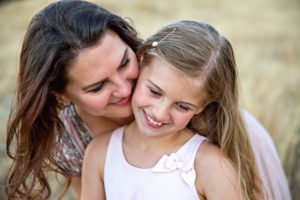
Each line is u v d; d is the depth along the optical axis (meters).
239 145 2.20
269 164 2.77
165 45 2.00
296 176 3.55
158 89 1.97
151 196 2.11
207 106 2.16
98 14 2.05
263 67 5.53
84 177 2.30
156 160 2.14
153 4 7.79
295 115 4.34
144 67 2.05
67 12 2.05
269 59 5.82
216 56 2.02
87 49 1.98
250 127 2.73
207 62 1.99
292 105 4.56
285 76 5.29
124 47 2.04
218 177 2.08
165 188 2.10
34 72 2.06
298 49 6.17
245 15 7.72
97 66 1.99
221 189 2.08
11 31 6.73
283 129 4.07
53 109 2.23
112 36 2.03
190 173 2.10
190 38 2.01
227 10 8.00
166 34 2.05
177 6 7.96
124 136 2.25
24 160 2.24
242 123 2.22
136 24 6.71
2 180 3.76
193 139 2.16
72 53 1.98
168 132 2.05
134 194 2.14
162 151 2.15
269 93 4.75
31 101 2.09
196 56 1.97
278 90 4.86
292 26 7.18
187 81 1.96
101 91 2.04
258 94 4.74
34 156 2.25
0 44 6.27
